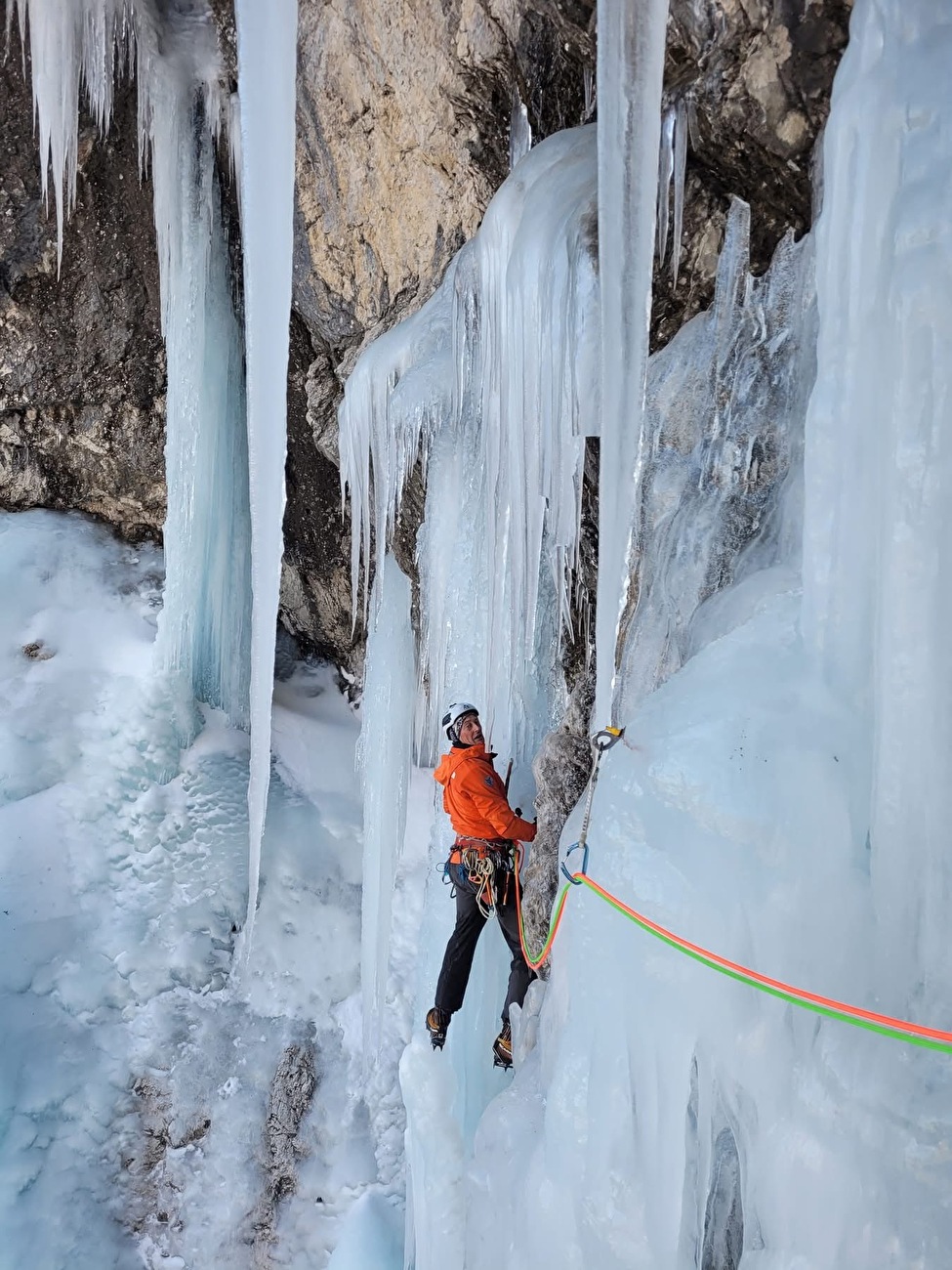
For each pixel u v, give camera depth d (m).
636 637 3.14
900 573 1.95
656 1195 2.33
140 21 5.99
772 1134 2.10
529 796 4.25
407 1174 4.32
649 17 2.23
